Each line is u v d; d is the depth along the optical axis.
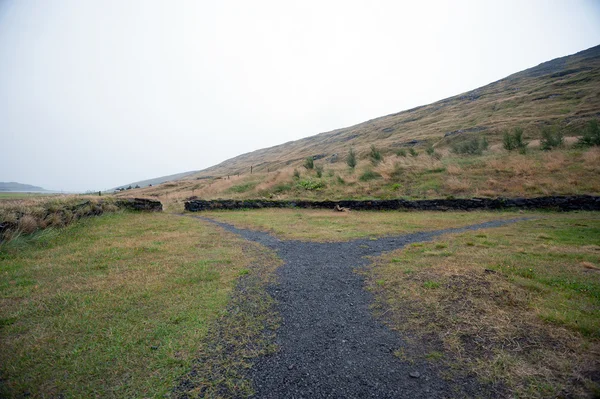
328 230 11.79
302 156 91.19
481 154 25.02
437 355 3.59
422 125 84.06
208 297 5.41
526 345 3.59
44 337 4.04
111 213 15.11
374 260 7.61
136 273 6.60
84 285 5.86
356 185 21.44
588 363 3.17
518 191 16.47
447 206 15.97
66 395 3.02
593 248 7.54
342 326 4.42
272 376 3.32
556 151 20.84
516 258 6.79
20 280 6.09
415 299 5.08
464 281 5.48
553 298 4.67
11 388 3.09
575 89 64.38
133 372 3.38
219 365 3.52
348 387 3.12
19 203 11.12
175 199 28.27
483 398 2.88
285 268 7.18
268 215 16.50
